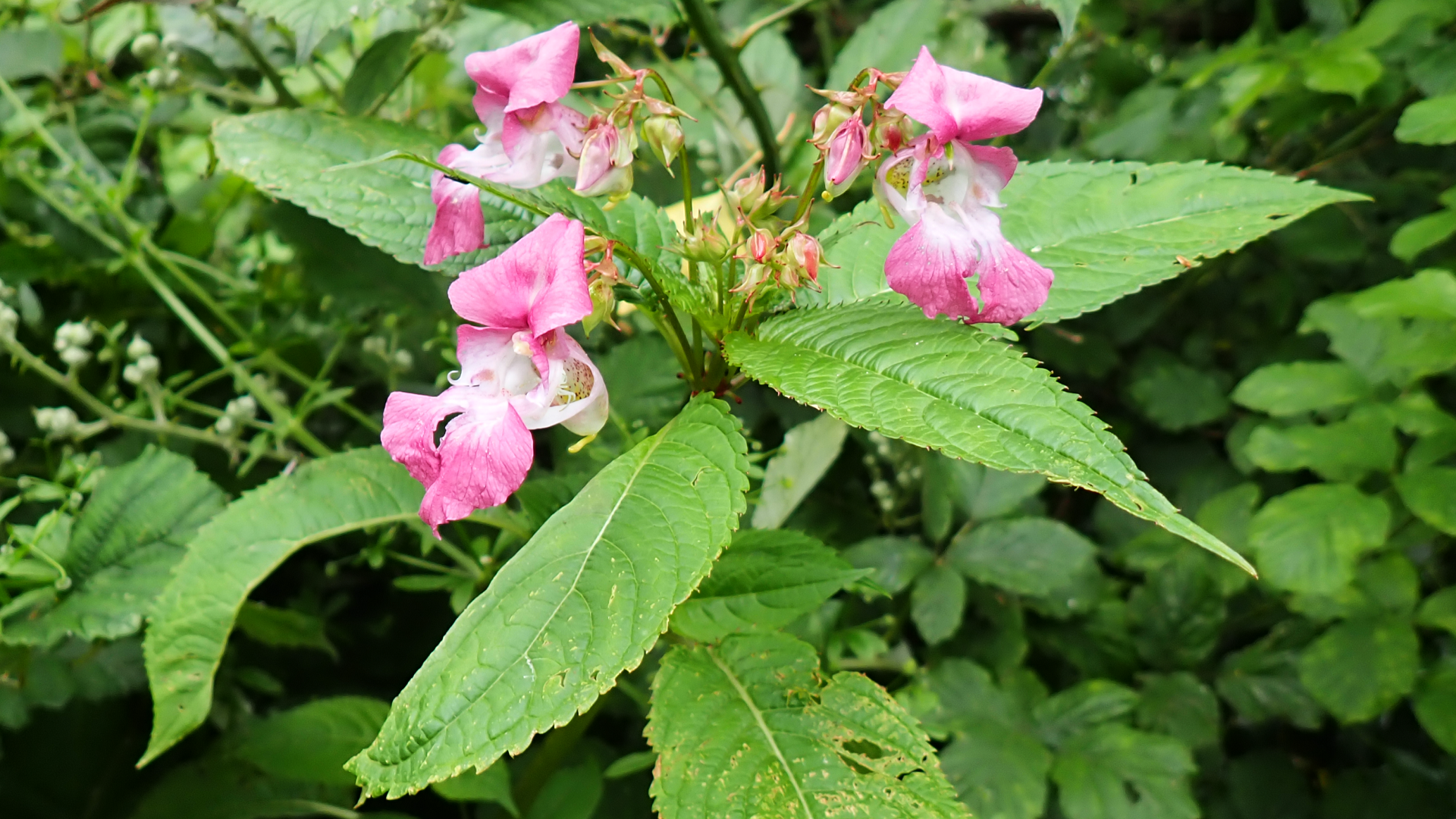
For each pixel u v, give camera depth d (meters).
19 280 0.31
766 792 0.20
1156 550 0.34
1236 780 0.35
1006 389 0.19
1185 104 0.35
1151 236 0.24
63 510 0.27
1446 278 0.27
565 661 0.18
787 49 0.36
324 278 0.31
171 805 0.28
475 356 0.20
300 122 0.26
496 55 0.21
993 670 0.32
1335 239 0.35
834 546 0.34
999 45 0.38
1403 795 0.34
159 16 0.33
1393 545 0.31
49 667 0.28
